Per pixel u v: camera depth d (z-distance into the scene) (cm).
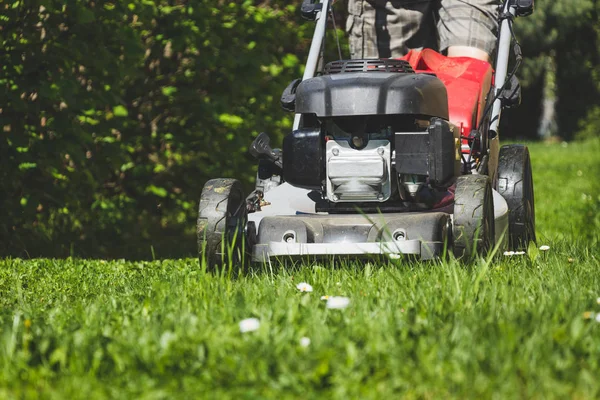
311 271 537
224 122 1138
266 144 618
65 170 999
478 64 702
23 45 938
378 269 547
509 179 673
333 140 568
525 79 4212
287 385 320
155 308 456
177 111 1183
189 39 1101
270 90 1221
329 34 1266
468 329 372
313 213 606
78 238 1122
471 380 317
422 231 546
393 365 330
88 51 969
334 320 403
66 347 369
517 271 546
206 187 573
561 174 2155
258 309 429
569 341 358
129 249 1090
